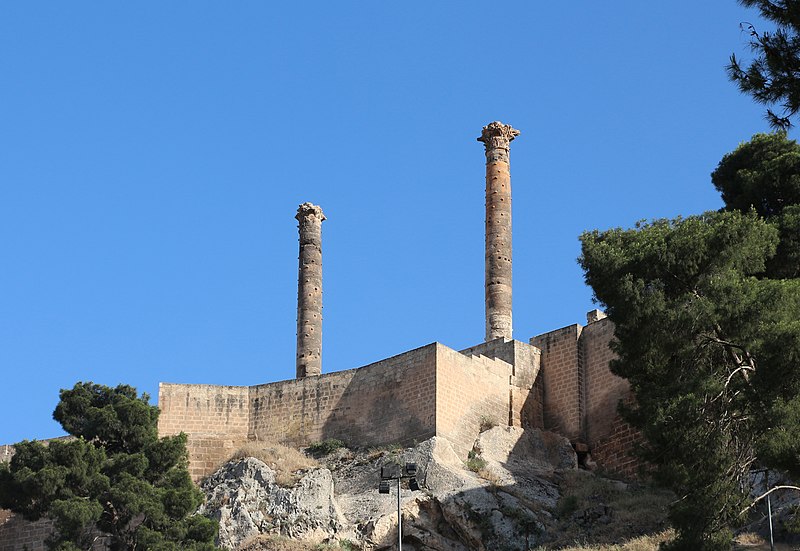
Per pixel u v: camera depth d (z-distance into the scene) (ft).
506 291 254.06
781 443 143.74
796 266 176.76
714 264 160.66
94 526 204.64
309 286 270.26
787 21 120.57
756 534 179.11
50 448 206.18
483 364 229.45
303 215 275.59
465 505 201.16
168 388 237.86
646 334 160.66
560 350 236.84
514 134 268.62
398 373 226.17
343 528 202.49
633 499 202.90
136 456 206.08
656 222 175.94
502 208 260.42
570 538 196.24
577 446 226.79
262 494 211.20
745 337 153.89
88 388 220.84
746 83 120.57
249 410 238.89
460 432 220.64
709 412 153.07
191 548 195.31
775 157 207.00
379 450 220.64
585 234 173.78
